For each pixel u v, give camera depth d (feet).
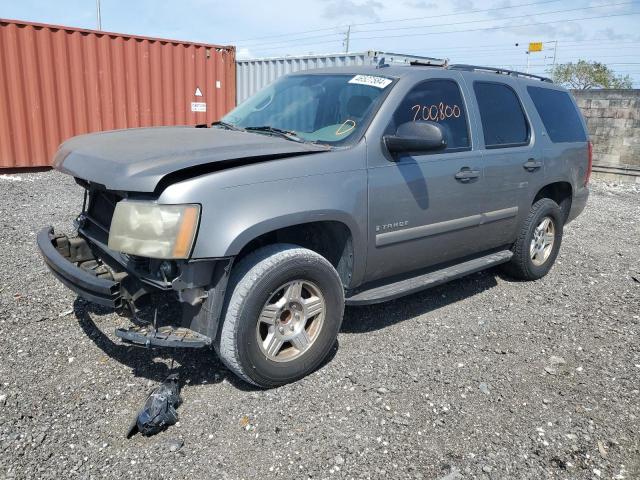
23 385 10.55
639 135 46.44
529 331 14.24
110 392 10.55
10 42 30.66
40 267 16.63
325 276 10.95
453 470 8.87
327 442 9.38
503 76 16.57
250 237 9.78
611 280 18.81
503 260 16.26
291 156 10.83
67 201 25.75
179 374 11.28
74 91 33.27
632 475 8.94
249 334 10.02
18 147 32.04
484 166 14.51
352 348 12.71
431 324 14.30
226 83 39.40
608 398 11.17
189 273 9.54
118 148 10.69
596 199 37.37
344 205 11.16
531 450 9.45
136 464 8.68
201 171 9.80
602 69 144.77
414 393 10.98
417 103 13.14
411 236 12.80
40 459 8.64
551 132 17.58
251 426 9.73
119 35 33.99
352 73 13.87
